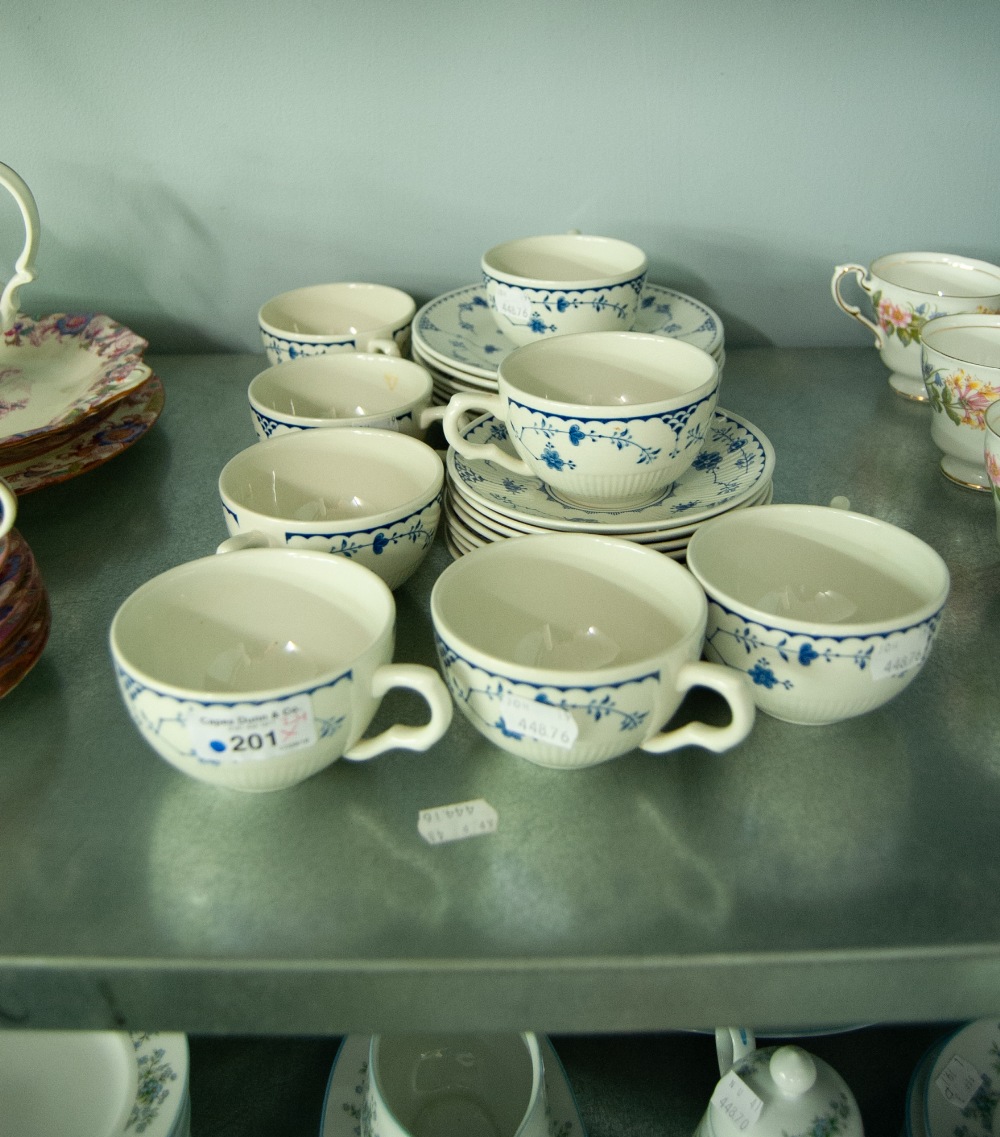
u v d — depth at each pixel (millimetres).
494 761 551
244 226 932
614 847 498
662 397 702
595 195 916
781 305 983
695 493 669
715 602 530
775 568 626
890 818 512
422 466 680
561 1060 845
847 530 601
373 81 857
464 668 488
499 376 636
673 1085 834
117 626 505
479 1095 763
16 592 581
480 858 492
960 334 800
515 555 578
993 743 560
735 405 909
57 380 870
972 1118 732
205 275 959
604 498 642
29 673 616
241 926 459
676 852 494
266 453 686
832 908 466
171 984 447
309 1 820
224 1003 454
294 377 793
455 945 450
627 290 768
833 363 984
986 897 470
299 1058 871
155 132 880
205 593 567
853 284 969
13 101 858
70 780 539
